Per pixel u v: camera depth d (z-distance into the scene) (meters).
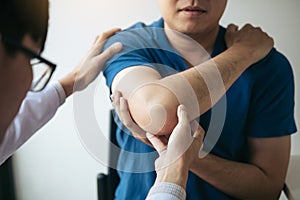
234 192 0.81
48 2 0.44
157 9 1.15
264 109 0.81
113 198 0.98
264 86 0.79
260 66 0.78
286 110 0.82
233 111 0.79
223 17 1.10
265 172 0.83
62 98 0.84
